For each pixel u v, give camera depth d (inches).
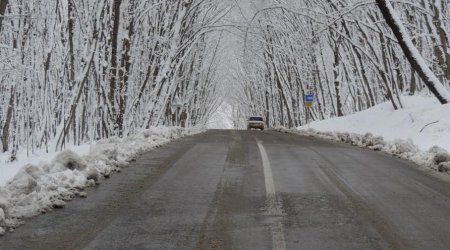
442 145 597.6
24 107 879.1
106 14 752.3
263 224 220.8
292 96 1941.4
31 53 830.5
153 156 463.5
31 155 789.9
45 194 257.4
